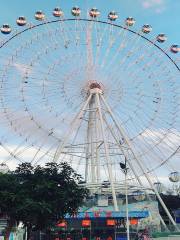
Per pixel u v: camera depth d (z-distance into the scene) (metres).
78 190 44.66
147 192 67.12
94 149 62.09
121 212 57.06
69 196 43.22
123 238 57.06
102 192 65.06
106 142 61.62
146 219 64.19
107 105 63.53
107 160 60.41
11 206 40.28
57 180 43.75
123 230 57.50
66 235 58.19
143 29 65.38
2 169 56.34
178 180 65.12
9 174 43.28
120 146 62.41
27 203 39.38
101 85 63.84
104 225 58.22
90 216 57.19
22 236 59.59
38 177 43.25
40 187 41.12
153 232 53.97
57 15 62.78
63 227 58.22
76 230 58.34
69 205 43.78
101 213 57.22
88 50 63.34
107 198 64.62
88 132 62.75
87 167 62.38
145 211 59.16
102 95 63.47
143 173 62.78
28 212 39.66
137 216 57.09
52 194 41.84
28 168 44.28
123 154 62.22
